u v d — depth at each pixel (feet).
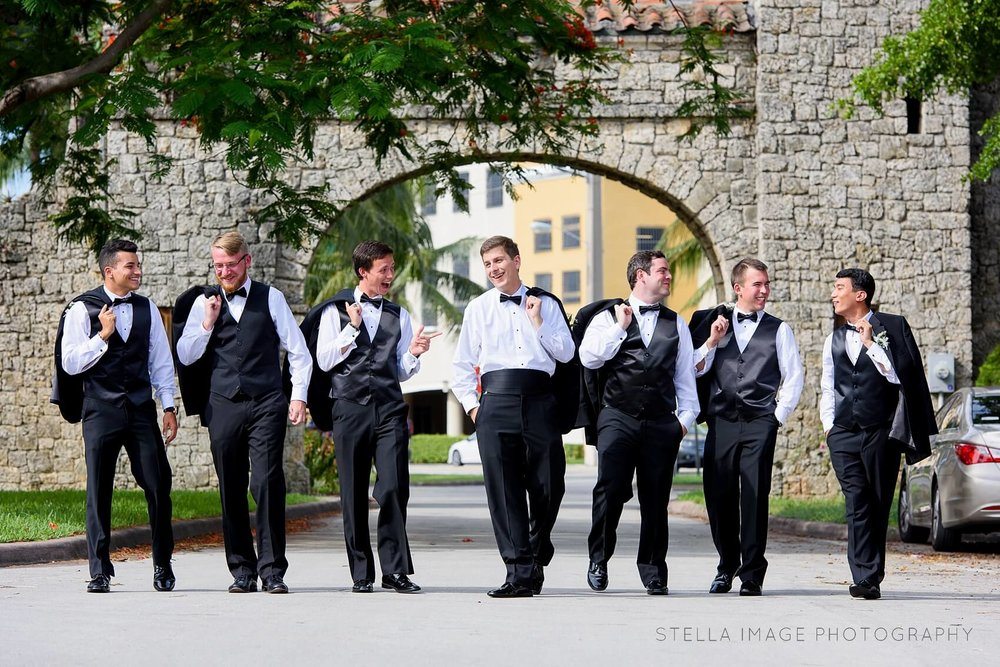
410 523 158.40
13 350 191.31
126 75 104.37
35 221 191.31
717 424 79.25
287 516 164.55
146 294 188.44
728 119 179.11
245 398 76.43
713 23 185.98
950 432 117.50
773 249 187.62
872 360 77.77
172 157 183.93
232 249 76.43
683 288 474.90
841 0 188.55
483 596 76.18
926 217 189.88
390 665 52.08
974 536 138.62
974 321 194.80
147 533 117.08
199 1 121.08
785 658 55.31
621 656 54.75
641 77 187.42
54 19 122.01
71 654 54.54
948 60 133.28
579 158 187.21
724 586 79.61
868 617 68.49
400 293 371.15
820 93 188.55
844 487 78.18
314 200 154.71
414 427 536.83
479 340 77.05
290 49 111.86
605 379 77.61
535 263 503.61
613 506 78.02
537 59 185.16
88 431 77.05
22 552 96.78
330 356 76.89
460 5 120.26
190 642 57.82
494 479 75.77
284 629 61.82
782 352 78.74
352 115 100.63
